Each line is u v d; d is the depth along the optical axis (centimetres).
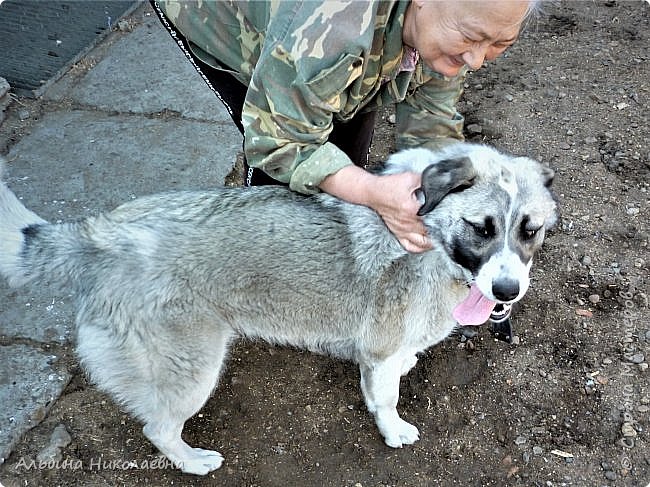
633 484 179
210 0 166
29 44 288
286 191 169
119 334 162
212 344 167
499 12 137
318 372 200
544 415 190
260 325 174
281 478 180
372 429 189
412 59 162
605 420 188
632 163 246
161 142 250
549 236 226
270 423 190
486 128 260
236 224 163
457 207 154
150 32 301
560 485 179
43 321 201
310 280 168
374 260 167
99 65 281
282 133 153
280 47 144
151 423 172
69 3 313
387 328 172
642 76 282
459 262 158
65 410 188
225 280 164
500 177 154
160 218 163
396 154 168
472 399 193
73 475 179
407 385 196
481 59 147
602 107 267
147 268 159
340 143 194
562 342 203
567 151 251
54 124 256
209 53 175
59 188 233
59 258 159
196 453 180
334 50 143
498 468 182
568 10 325
